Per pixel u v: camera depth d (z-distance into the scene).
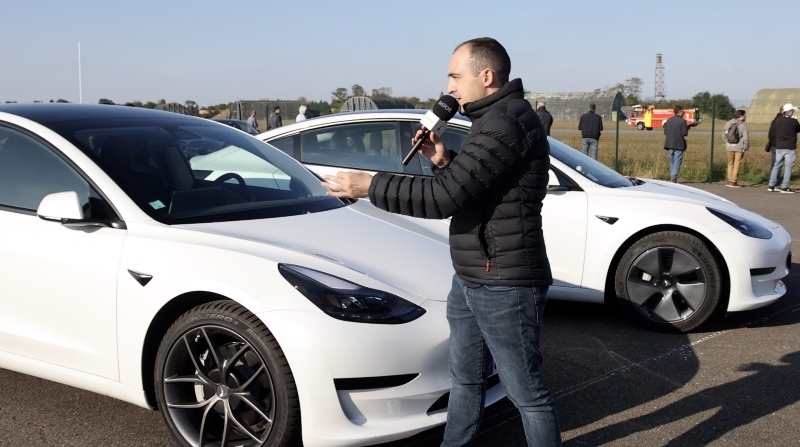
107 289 3.20
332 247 3.33
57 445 3.28
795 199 12.68
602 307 5.70
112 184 3.38
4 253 3.46
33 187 3.54
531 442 2.65
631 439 3.42
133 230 3.25
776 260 5.02
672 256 4.97
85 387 3.40
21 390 3.90
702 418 3.65
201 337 3.06
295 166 4.36
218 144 4.08
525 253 2.49
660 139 30.69
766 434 3.47
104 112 3.99
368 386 2.89
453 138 5.40
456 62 2.55
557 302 5.86
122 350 3.19
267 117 23.88
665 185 5.82
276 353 2.87
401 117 5.68
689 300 4.97
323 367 2.82
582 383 4.12
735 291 4.92
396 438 2.92
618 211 5.00
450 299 2.77
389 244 3.53
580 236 5.07
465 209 2.50
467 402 2.83
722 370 4.33
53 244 3.36
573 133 31.02
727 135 14.88
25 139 3.63
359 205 4.10
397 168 5.61
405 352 2.93
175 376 3.11
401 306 3.02
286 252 3.12
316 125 5.96
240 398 2.98
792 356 4.59
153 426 3.50
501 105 2.47
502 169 2.40
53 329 3.39
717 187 14.84
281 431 2.90
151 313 3.09
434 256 3.53
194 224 3.33
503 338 2.55
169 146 3.82
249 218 3.49
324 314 2.86
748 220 5.09
